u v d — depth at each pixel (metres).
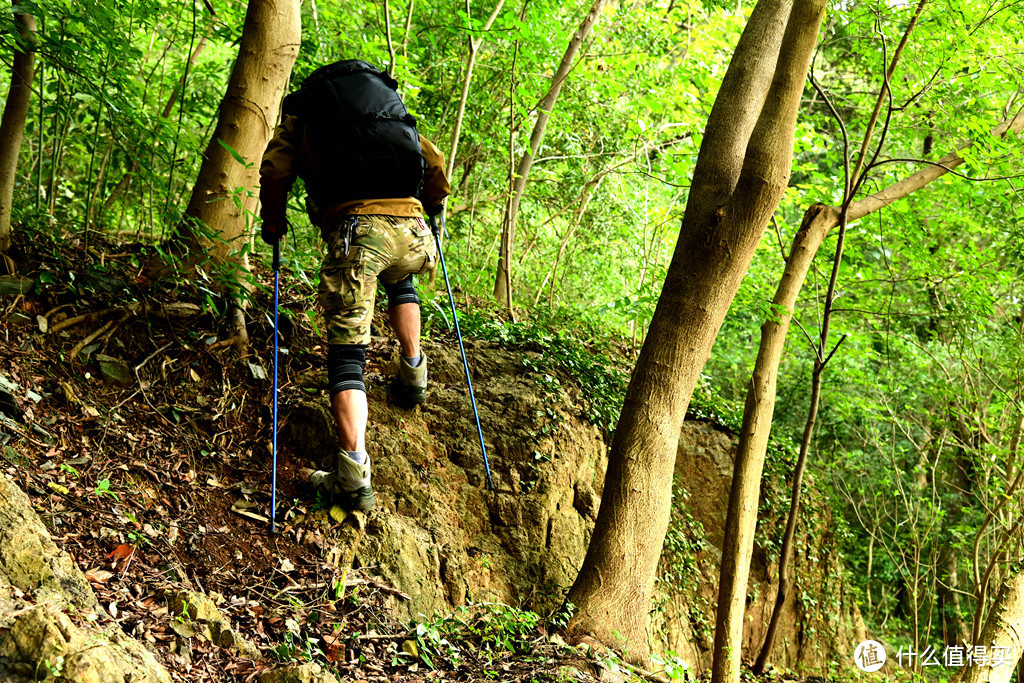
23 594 2.25
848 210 5.27
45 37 3.48
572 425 4.97
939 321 7.84
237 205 3.96
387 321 5.00
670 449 4.03
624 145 8.28
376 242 3.34
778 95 3.98
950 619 9.55
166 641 2.48
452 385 4.72
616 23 7.63
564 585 4.27
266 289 4.05
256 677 2.48
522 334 5.70
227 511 3.24
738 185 4.02
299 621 2.89
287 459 3.68
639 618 3.90
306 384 4.09
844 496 9.66
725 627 4.58
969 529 7.64
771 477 6.79
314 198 3.47
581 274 8.94
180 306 4.02
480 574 3.91
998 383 7.11
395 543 3.46
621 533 3.89
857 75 8.59
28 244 3.86
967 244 6.57
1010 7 4.89
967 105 5.81
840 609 7.13
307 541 3.26
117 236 4.80
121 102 3.84
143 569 2.75
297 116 3.33
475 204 7.57
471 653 3.13
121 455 3.23
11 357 3.29
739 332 11.10
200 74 6.21
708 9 7.23
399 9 6.20
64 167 5.82
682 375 4.03
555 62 7.01
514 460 4.43
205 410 3.71
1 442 2.90
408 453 4.05
